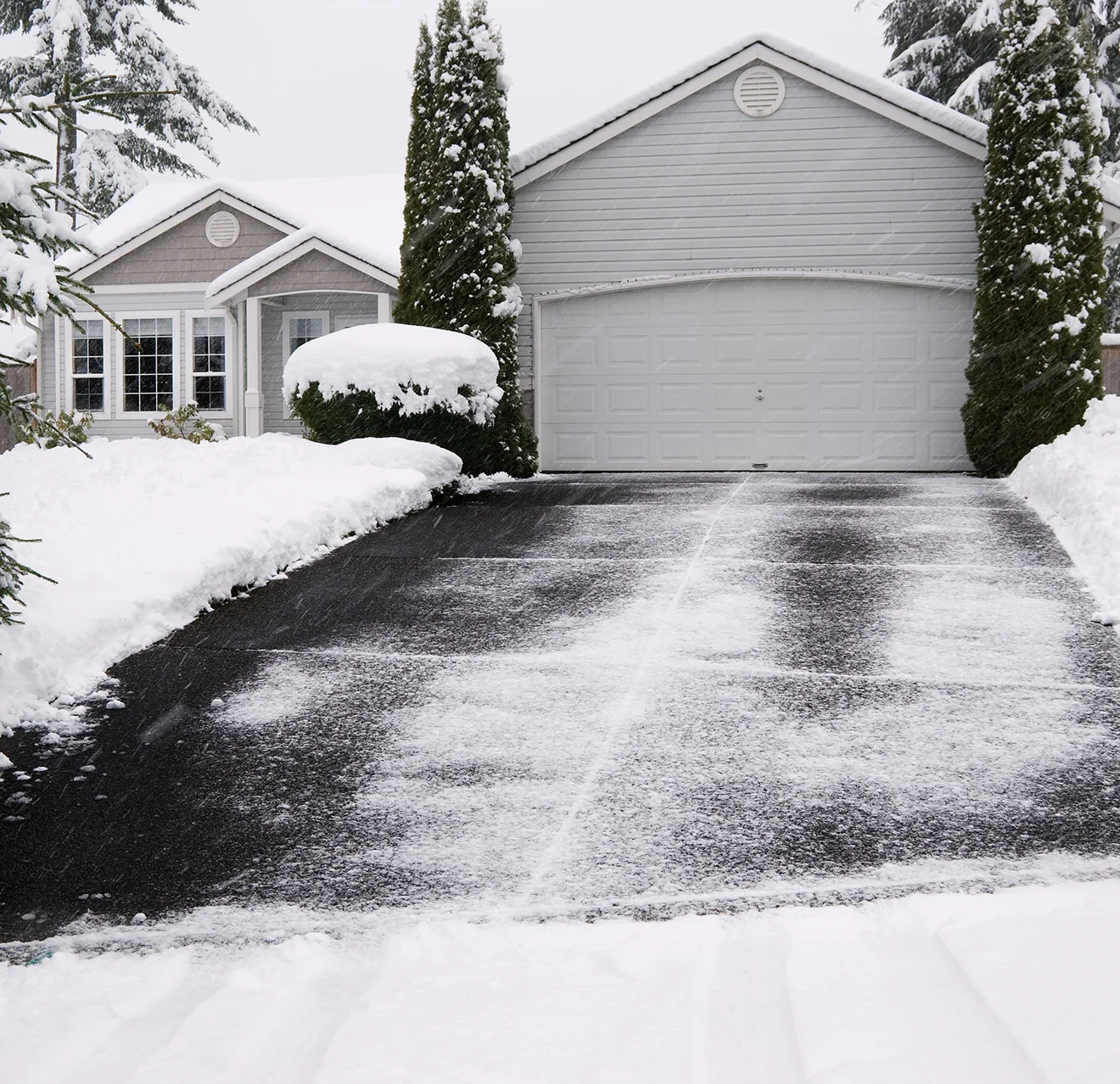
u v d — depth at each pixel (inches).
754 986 121.9
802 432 594.2
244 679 237.6
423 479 433.7
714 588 297.9
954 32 1120.2
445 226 559.5
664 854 157.2
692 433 601.9
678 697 219.1
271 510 347.9
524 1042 108.3
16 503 336.5
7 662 223.6
